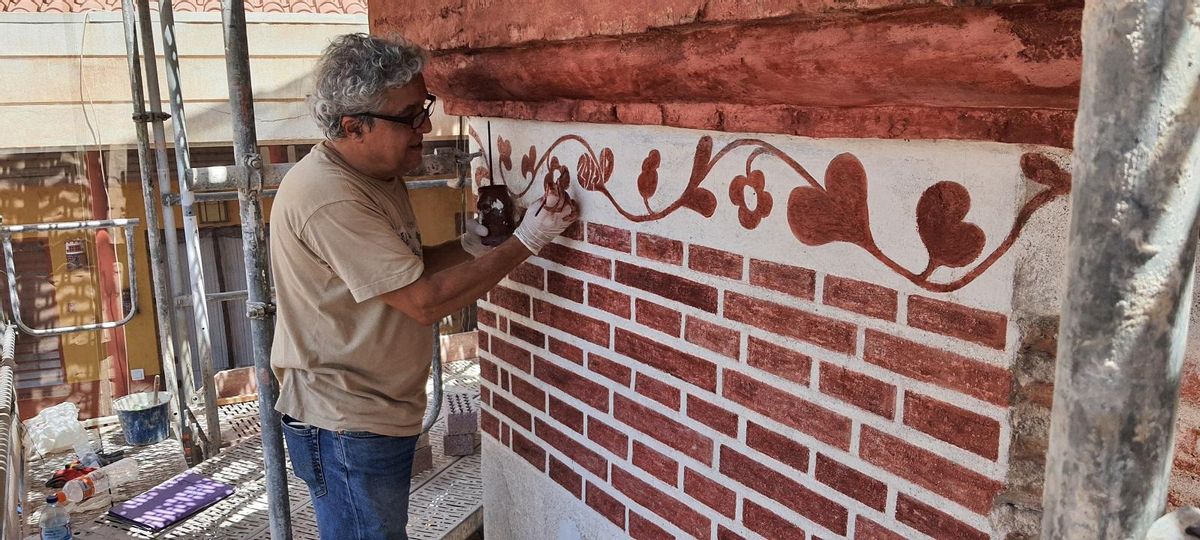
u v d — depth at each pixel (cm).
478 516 408
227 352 811
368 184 226
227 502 454
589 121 220
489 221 264
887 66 128
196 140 688
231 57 258
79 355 714
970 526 148
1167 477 77
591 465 247
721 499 202
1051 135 123
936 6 115
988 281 138
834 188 160
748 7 140
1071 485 77
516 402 282
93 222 599
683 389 207
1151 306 71
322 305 229
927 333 149
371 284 212
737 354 190
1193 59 66
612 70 188
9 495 377
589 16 181
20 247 680
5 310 686
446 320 797
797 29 138
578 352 245
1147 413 73
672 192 199
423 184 595
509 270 225
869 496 165
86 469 504
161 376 752
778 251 175
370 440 239
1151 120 67
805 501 180
